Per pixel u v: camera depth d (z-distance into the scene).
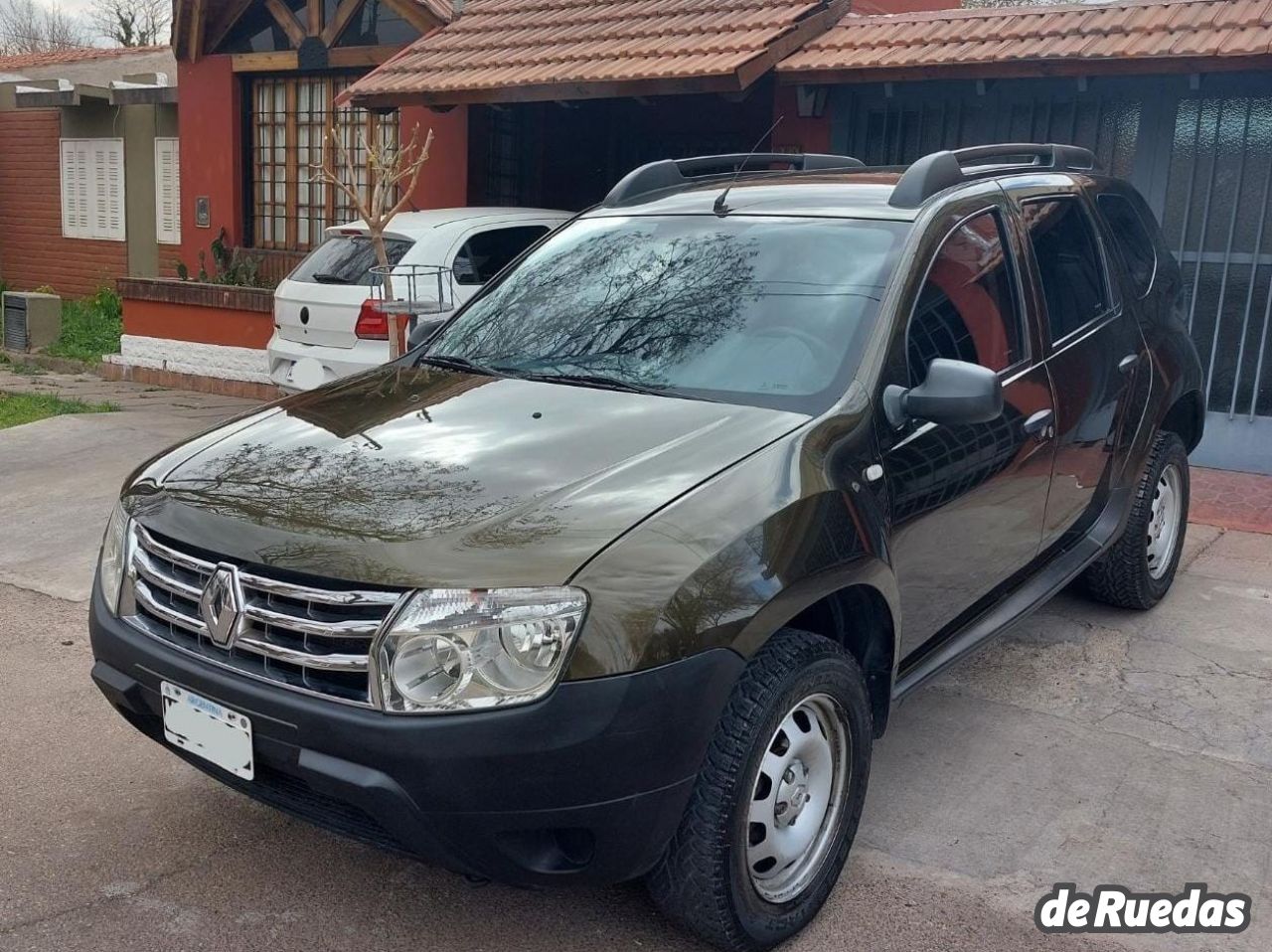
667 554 2.81
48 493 7.60
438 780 2.65
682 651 2.74
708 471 3.07
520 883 2.79
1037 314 4.34
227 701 2.91
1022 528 4.29
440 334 4.39
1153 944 3.19
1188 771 4.14
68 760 4.12
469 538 2.80
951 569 3.87
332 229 8.62
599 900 3.35
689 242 4.19
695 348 3.74
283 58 12.97
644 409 3.44
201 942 3.13
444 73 10.35
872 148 9.20
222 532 3.00
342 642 2.78
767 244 4.03
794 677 3.00
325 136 12.89
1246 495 7.60
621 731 2.68
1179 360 5.38
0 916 3.21
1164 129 8.03
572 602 2.69
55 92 16.59
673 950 3.13
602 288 4.16
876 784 4.03
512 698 2.66
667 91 8.85
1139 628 5.46
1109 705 4.68
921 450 3.60
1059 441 4.38
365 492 3.04
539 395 3.61
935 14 8.94
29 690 4.71
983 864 3.56
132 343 12.13
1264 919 3.30
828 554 3.11
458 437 3.33
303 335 8.36
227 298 11.30
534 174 12.52
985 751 4.28
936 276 3.86
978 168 4.61
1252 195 7.85
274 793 3.03
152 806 3.82
